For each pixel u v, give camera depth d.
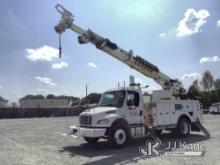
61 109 44.78
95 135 10.42
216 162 8.20
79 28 11.59
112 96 12.02
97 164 8.35
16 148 11.37
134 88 12.15
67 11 11.42
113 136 10.80
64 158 9.29
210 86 59.31
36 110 42.84
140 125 12.02
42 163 8.55
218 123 20.88
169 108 13.55
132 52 12.98
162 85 14.86
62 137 14.77
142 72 13.83
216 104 41.69
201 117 15.28
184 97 15.56
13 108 40.88
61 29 11.38
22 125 23.27
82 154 9.98
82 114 11.31
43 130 18.58
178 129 13.77
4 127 21.31
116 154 9.82
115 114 11.12
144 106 12.33
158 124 12.90
